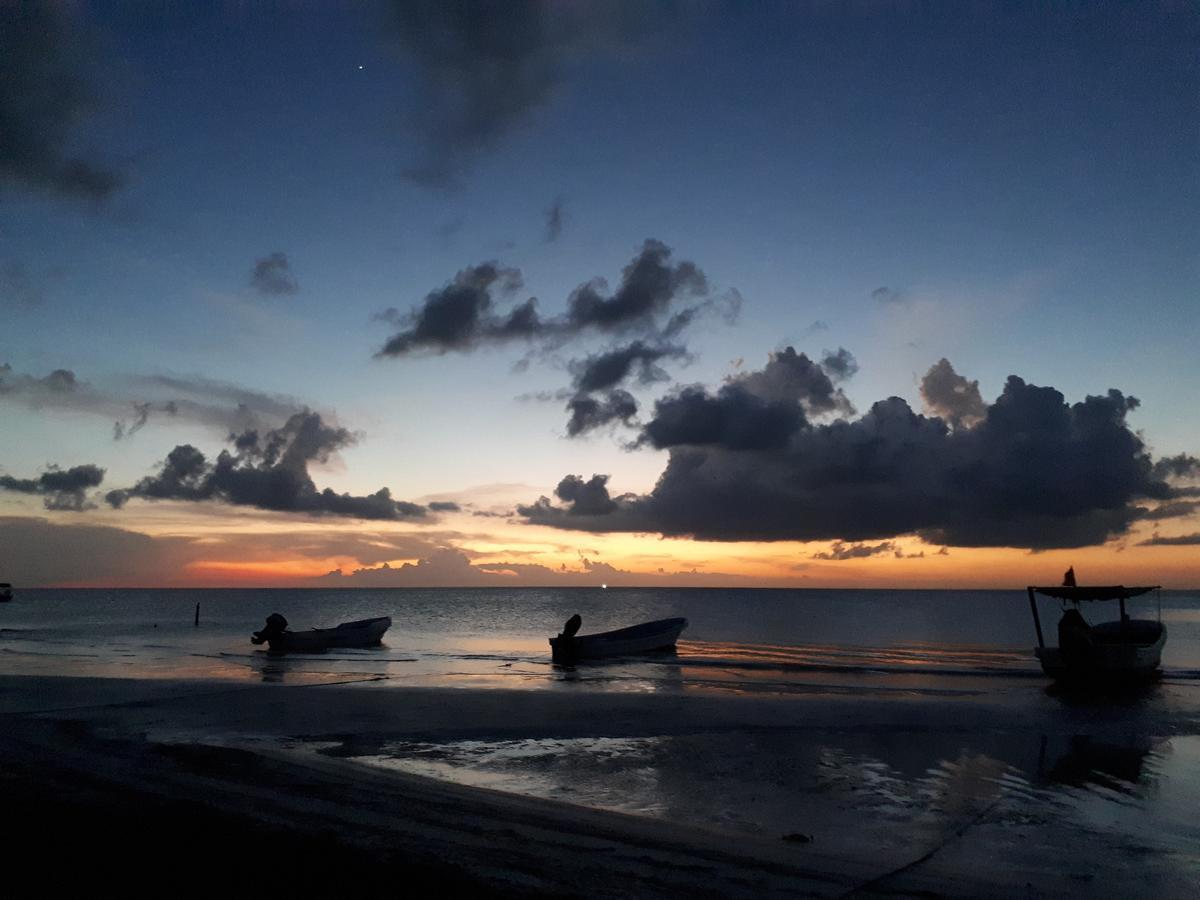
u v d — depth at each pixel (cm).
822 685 2402
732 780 1220
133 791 981
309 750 1385
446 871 710
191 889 657
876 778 1236
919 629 5884
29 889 655
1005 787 1189
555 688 2245
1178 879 804
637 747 1445
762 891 691
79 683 2152
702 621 7225
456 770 1272
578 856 772
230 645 4019
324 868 712
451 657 3394
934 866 821
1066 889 765
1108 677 2489
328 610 10238
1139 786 1197
